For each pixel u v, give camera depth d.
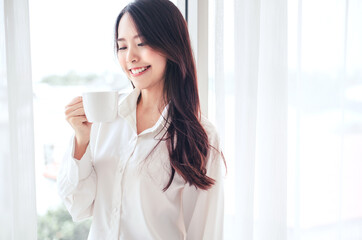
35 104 1.14
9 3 0.83
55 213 1.25
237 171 1.13
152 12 0.95
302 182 1.25
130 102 1.05
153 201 0.98
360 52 1.24
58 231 1.26
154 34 0.95
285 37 1.11
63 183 0.96
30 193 0.87
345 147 1.28
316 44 1.21
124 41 0.97
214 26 1.10
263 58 1.14
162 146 1.00
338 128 1.25
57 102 1.17
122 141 1.02
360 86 1.26
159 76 1.00
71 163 0.94
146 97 1.07
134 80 0.99
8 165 0.85
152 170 0.98
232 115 1.16
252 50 1.09
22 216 0.87
